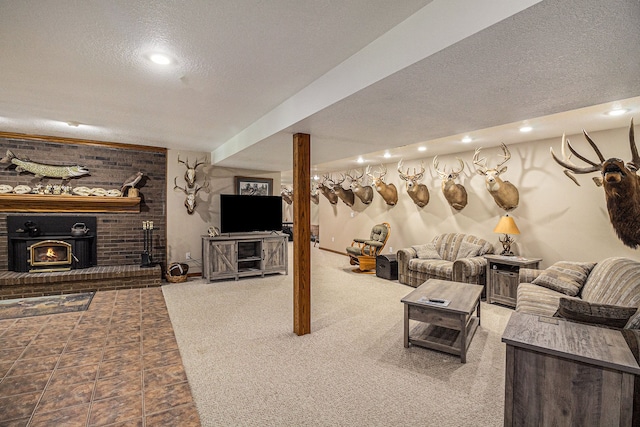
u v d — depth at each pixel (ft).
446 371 8.71
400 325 12.04
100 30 6.30
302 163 11.13
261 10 5.66
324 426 6.54
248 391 7.75
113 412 5.85
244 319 12.59
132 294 12.46
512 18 4.41
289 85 9.12
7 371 6.88
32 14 5.74
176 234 19.34
